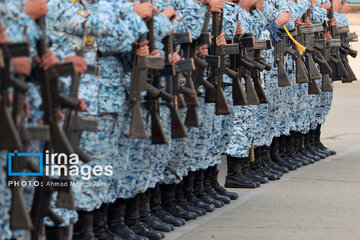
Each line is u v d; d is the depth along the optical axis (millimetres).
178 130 20578
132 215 20953
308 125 35812
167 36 20906
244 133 29000
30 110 14516
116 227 20328
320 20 35438
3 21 13508
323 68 34500
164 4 21891
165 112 21328
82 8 18141
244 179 29438
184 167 23672
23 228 13570
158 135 19641
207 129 24344
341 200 26641
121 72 18578
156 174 21859
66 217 17047
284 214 24281
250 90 26688
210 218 23750
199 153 24328
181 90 21328
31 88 14492
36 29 14289
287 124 33531
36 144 15078
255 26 28703
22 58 13406
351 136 44219
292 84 33625
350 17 110188
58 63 14555
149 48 19562
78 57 15586
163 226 21859
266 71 30438
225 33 25141
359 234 21625
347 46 37219
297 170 33688
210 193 26094
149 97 19484
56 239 17203
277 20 30234
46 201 15016
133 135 18781
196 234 21562
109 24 17625
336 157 37312
